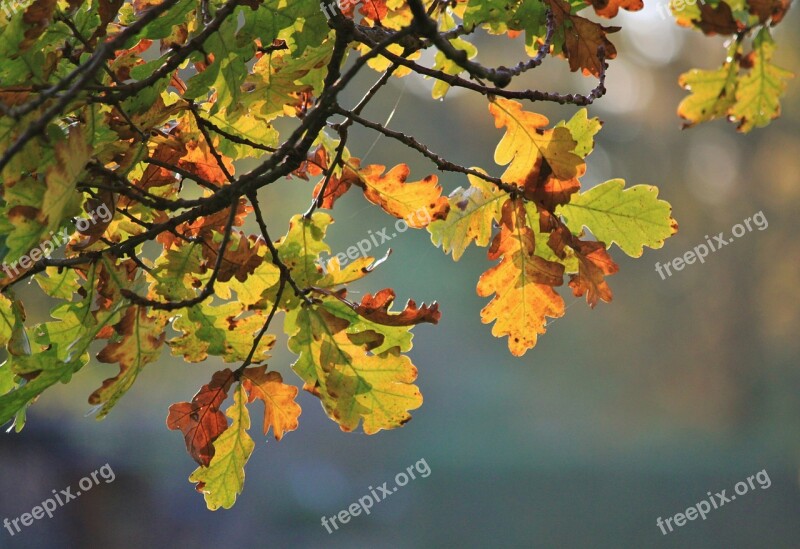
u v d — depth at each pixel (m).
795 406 28.33
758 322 27.31
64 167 1.51
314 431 21.53
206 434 2.12
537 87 24.27
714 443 27.47
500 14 2.12
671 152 30.28
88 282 1.91
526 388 34.19
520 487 22.06
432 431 28.88
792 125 23.86
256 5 1.77
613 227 2.32
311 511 17.11
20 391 1.70
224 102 1.84
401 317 2.06
